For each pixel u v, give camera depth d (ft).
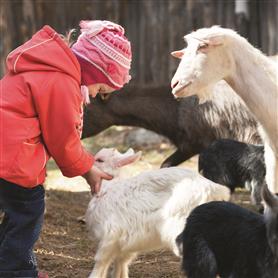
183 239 23.85
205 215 23.45
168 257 31.68
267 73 28.53
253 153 38.22
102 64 22.97
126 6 63.98
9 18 67.00
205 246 23.25
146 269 29.94
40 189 23.22
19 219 22.84
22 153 22.03
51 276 28.53
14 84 22.43
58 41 22.71
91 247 33.12
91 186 23.52
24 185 22.29
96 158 27.48
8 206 22.88
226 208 23.29
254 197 38.37
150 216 26.40
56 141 22.29
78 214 38.91
